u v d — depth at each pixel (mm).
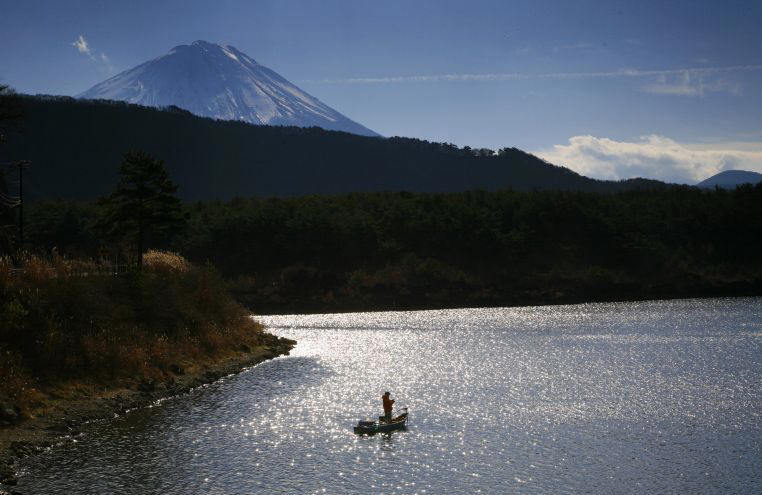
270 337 75000
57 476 30844
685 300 128750
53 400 40375
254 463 33219
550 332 84562
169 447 35406
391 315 112375
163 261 68938
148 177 71688
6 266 46969
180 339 56969
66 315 47656
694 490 29719
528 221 158250
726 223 162500
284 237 142250
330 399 46938
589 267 147000
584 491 29750
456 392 49125
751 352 64500
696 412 42219
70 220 132750
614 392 48094
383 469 32500
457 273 139250
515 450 35281
